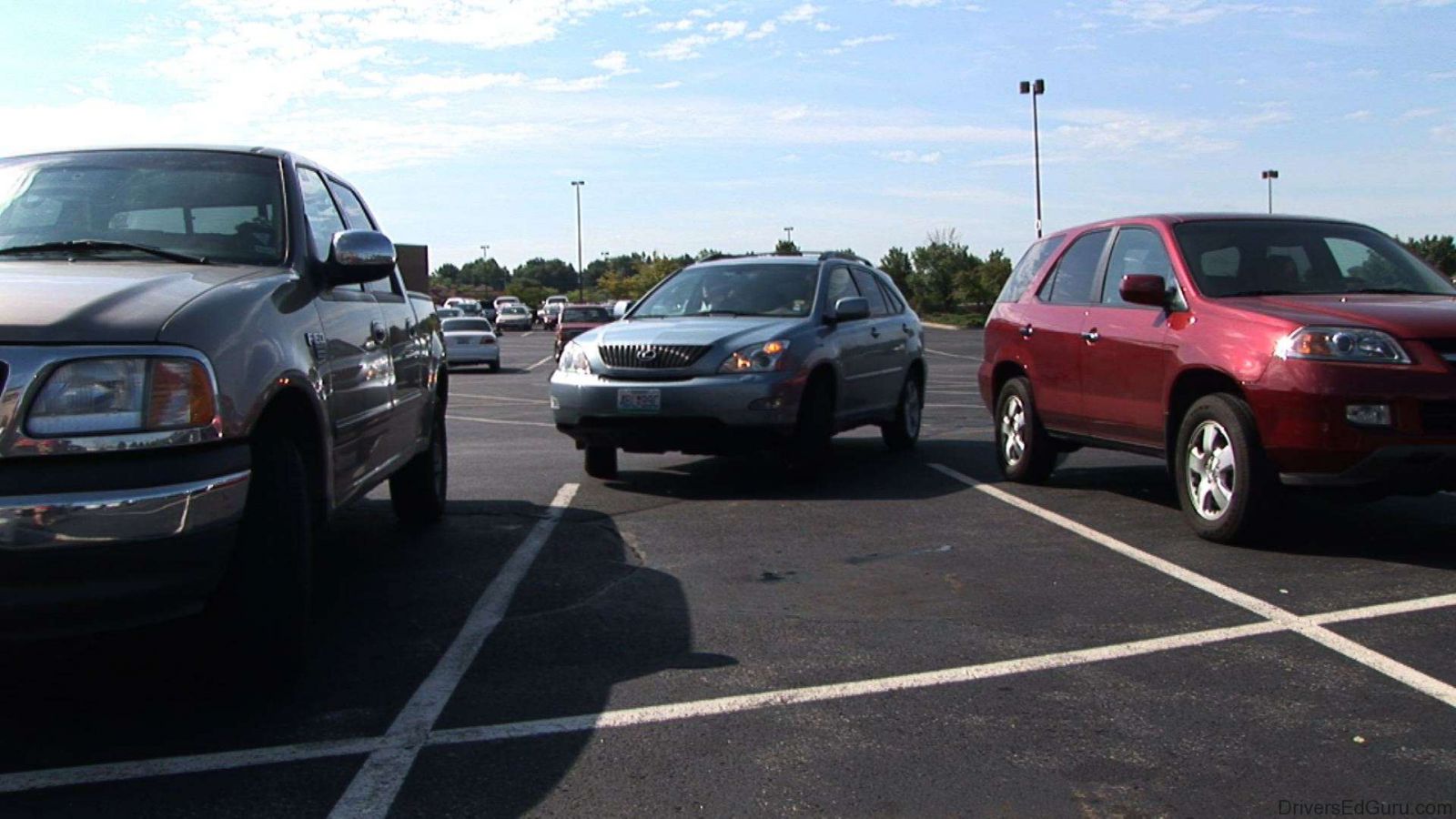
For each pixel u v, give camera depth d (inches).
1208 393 266.7
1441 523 274.4
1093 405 303.3
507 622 201.5
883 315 418.3
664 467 392.2
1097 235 322.3
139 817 126.9
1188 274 275.1
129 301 147.2
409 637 193.6
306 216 206.1
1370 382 224.2
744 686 167.6
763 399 324.2
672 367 325.7
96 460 133.4
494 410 674.8
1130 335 286.0
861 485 346.6
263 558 153.3
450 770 138.9
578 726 152.6
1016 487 338.3
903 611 206.7
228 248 192.1
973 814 126.6
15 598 129.4
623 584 228.2
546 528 284.8
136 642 187.0
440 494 293.3
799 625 198.4
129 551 133.2
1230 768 137.6
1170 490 328.2
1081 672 172.4
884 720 153.9
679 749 144.8
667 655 182.5
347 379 197.6
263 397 152.4
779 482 354.0
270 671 156.6
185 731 151.9
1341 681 166.6
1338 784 132.9
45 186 202.4
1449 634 187.0
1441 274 287.4
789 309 366.3
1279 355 235.8
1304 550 248.1
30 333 135.0
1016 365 344.8
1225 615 199.9
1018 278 358.3
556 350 1290.6
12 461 130.5
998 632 193.2
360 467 211.2
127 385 136.9
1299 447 231.1
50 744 147.5
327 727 152.9
